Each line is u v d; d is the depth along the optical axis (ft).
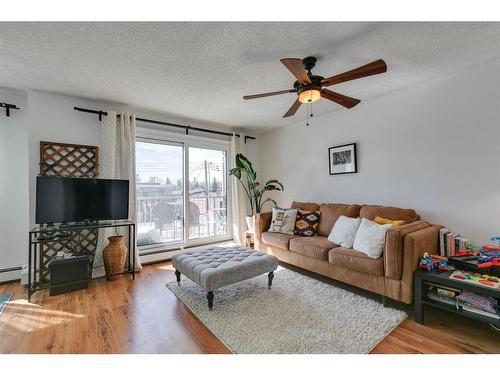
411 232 7.05
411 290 6.61
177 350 5.40
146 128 12.51
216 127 15.30
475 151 8.05
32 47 6.64
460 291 6.03
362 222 8.55
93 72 8.14
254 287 8.77
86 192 9.57
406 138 9.75
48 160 9.73
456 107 8.43
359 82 9.20
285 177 15.37
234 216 15.61
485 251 6.89
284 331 6.03
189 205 14.16
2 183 9.63
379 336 5.76
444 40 6.56
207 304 7.50
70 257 8.96
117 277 9.83
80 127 10.44
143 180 12.61
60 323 6.52
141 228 12.46
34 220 9.39
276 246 10.98
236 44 6.61
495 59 7.61
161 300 7.94
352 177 11.69
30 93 9.45
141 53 7.00
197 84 9.14
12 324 6.48
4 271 9.41
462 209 8.34
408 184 9.70
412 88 9.54
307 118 13.56
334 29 6.04
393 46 6.81
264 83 9.08
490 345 5.42
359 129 11.37
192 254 9.08
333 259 8.30
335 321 6.45
